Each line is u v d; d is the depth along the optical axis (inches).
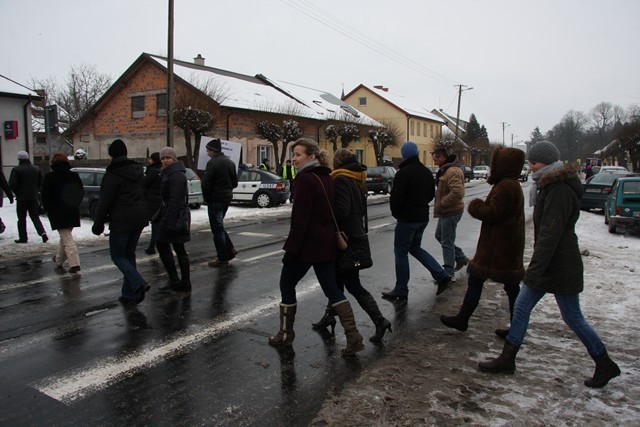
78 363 157.9
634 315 206.1
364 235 173.3
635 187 461.4
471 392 138.9
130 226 215.5
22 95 828.6
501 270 170.4
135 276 216.2
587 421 123.1
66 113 1862.7
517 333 150.2
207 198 293.4
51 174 279.3
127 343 175.5
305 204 159.2
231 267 302.2
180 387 142.3
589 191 661.9
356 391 139.6
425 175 227.8
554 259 142.0
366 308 180.1
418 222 227.5
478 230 490.3
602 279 268.5
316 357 165.0
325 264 165.3
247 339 180.9
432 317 208.5
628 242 426.0
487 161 2925.7
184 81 972.6
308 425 123.0
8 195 373.1
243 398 136.3
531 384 143.9
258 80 1419.8
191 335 183.9
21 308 215.6
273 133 1041.5
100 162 908.6
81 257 329.4
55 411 128.3
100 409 129.6
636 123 1684.3
